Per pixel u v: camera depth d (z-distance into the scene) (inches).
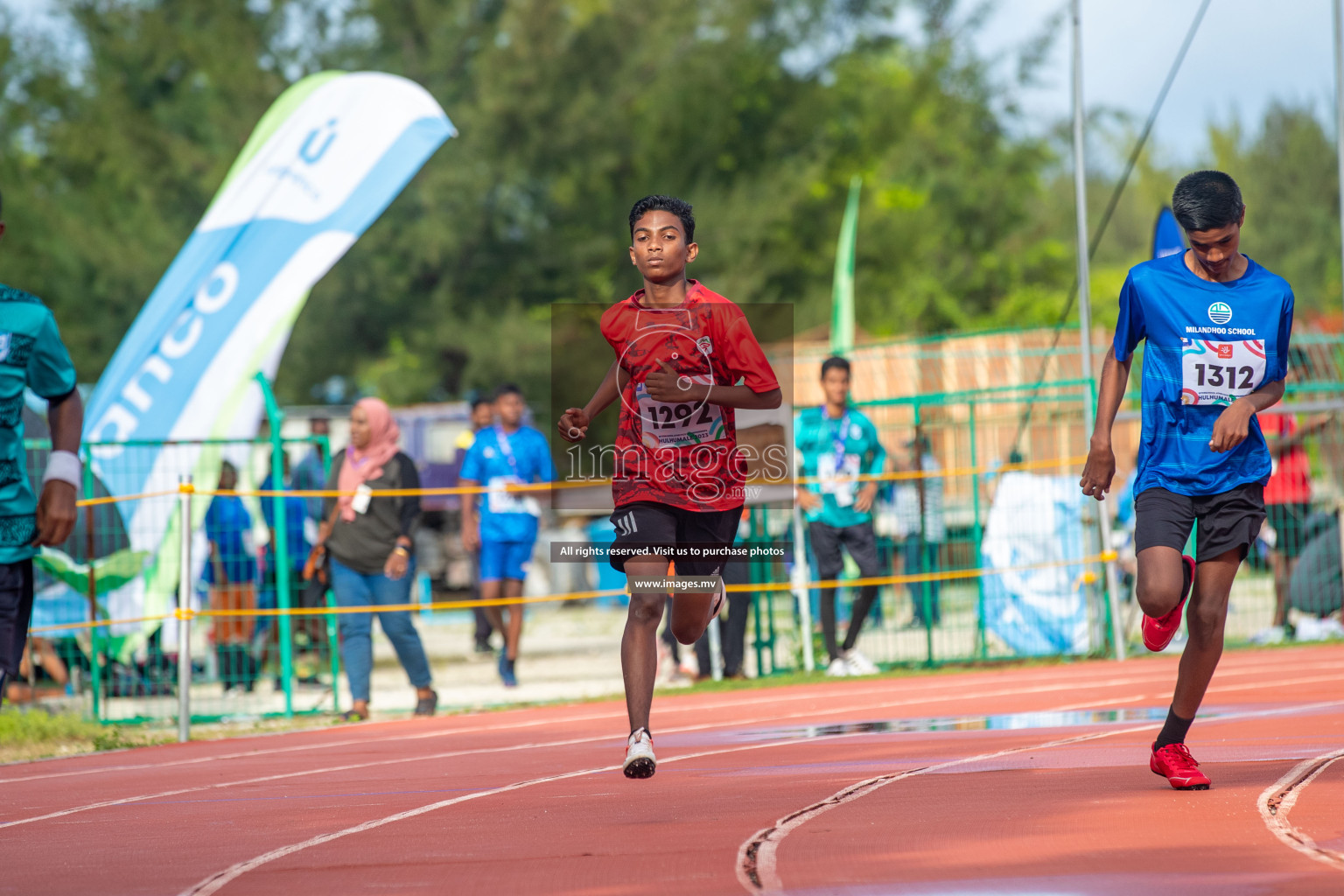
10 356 394.6
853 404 1133.1
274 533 1119.0
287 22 3161.9
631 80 3211.1
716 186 3400.6
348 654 977.5
